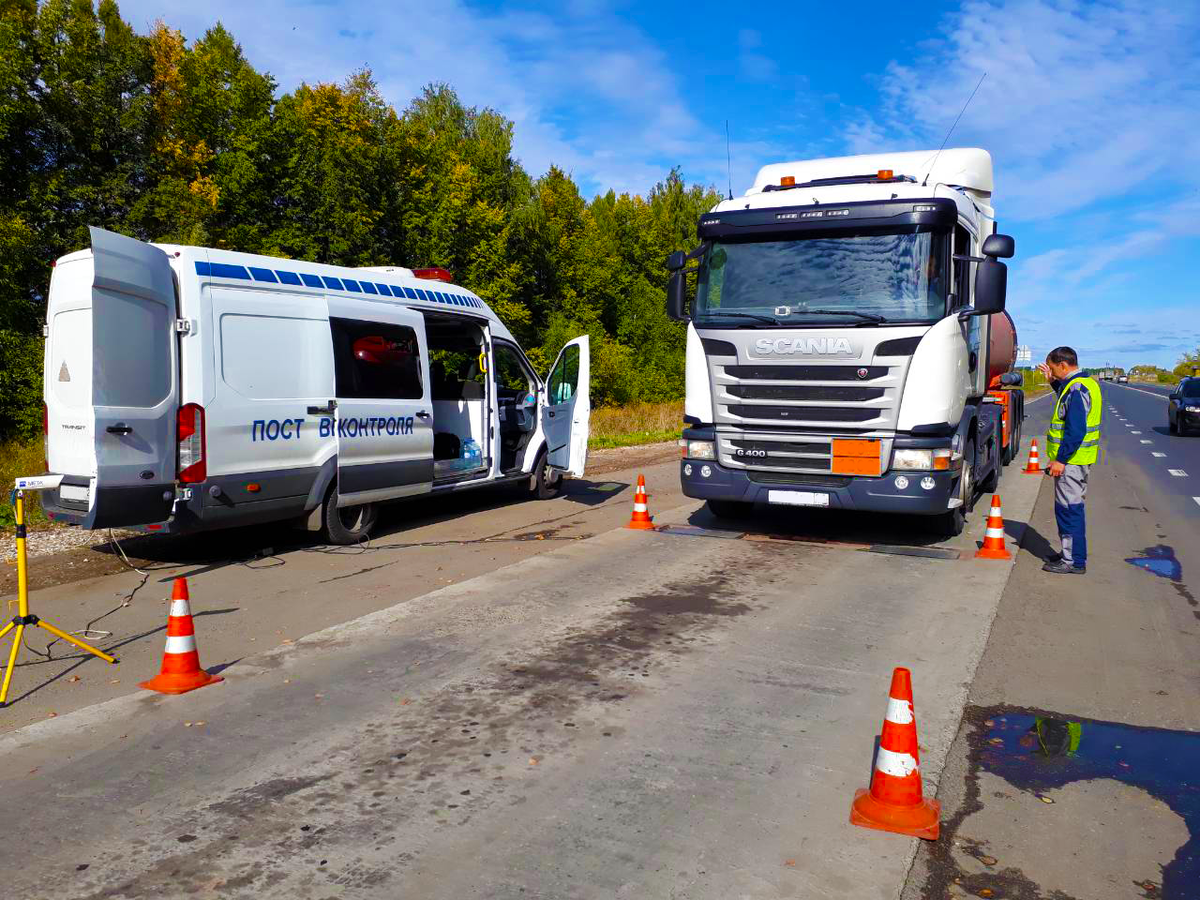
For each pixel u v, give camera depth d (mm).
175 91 21984
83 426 6902
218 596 6840
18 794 3623
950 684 4930
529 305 34031
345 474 8703
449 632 5828
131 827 3355
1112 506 11820
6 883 2979
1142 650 5637
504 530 9820
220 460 7523
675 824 3383
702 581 7277
